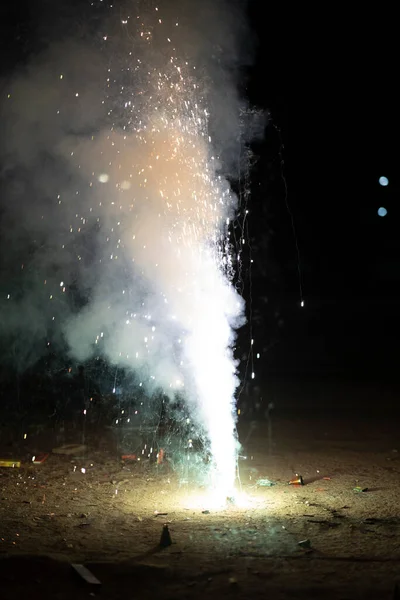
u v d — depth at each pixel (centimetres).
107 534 564
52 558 488
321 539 551
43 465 821
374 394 1320
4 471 789
